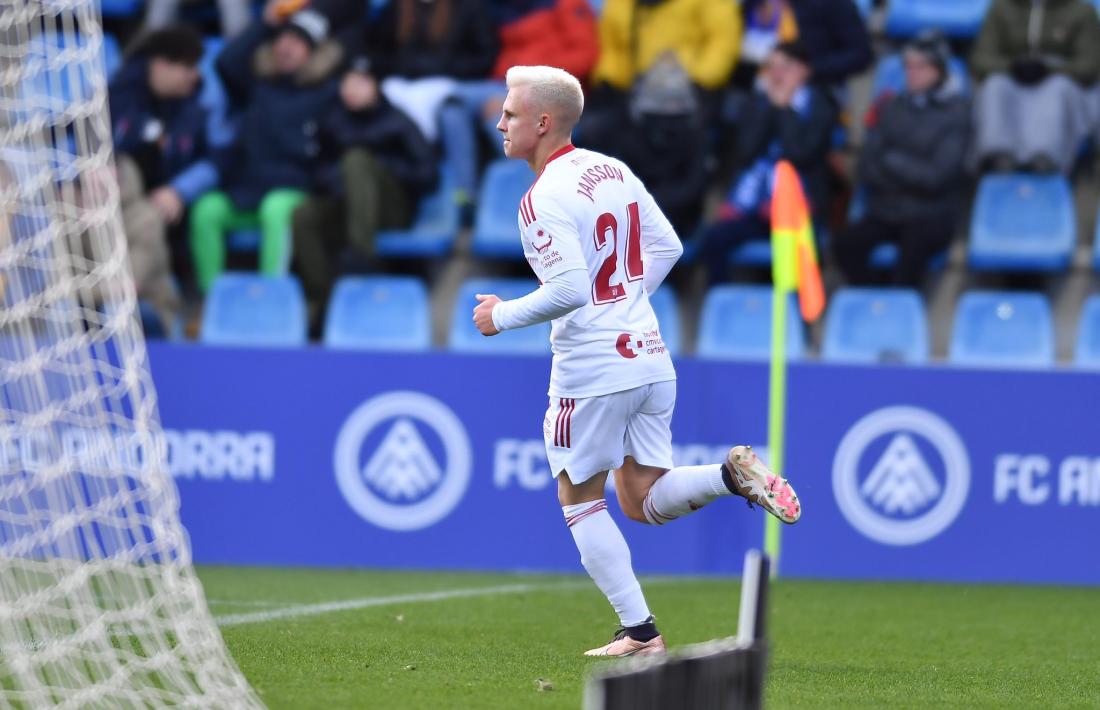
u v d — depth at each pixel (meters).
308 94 31.80
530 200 14.54
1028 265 32.75
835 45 32.06
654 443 15.30
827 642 18.12
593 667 14.62
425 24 33.16
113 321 13.42
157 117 31.64
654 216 15.43
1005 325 31.73
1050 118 32.59
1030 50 33.03
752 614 9.82
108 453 14.93
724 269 31.61
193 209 31.75
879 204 31.53
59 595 14.21
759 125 31.41
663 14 32.66
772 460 24.30
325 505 26.03
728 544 26.28
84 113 13.97
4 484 14.79
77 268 15.06
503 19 33.84
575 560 26.16
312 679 13.41
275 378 26.09
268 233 31.45
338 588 22.66
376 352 26.20
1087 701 13.98
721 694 9.27
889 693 13.88
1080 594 24.83
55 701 11.78
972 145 33.06
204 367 26.03
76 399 15.11
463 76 33.34
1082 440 26.62
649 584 24.55
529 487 26.20
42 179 15.16
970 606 22.70
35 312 15.10
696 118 31.20
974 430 26.52
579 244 14.45
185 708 11.63
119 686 12.17
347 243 31.38
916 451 26.48
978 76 33.44
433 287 33.34
